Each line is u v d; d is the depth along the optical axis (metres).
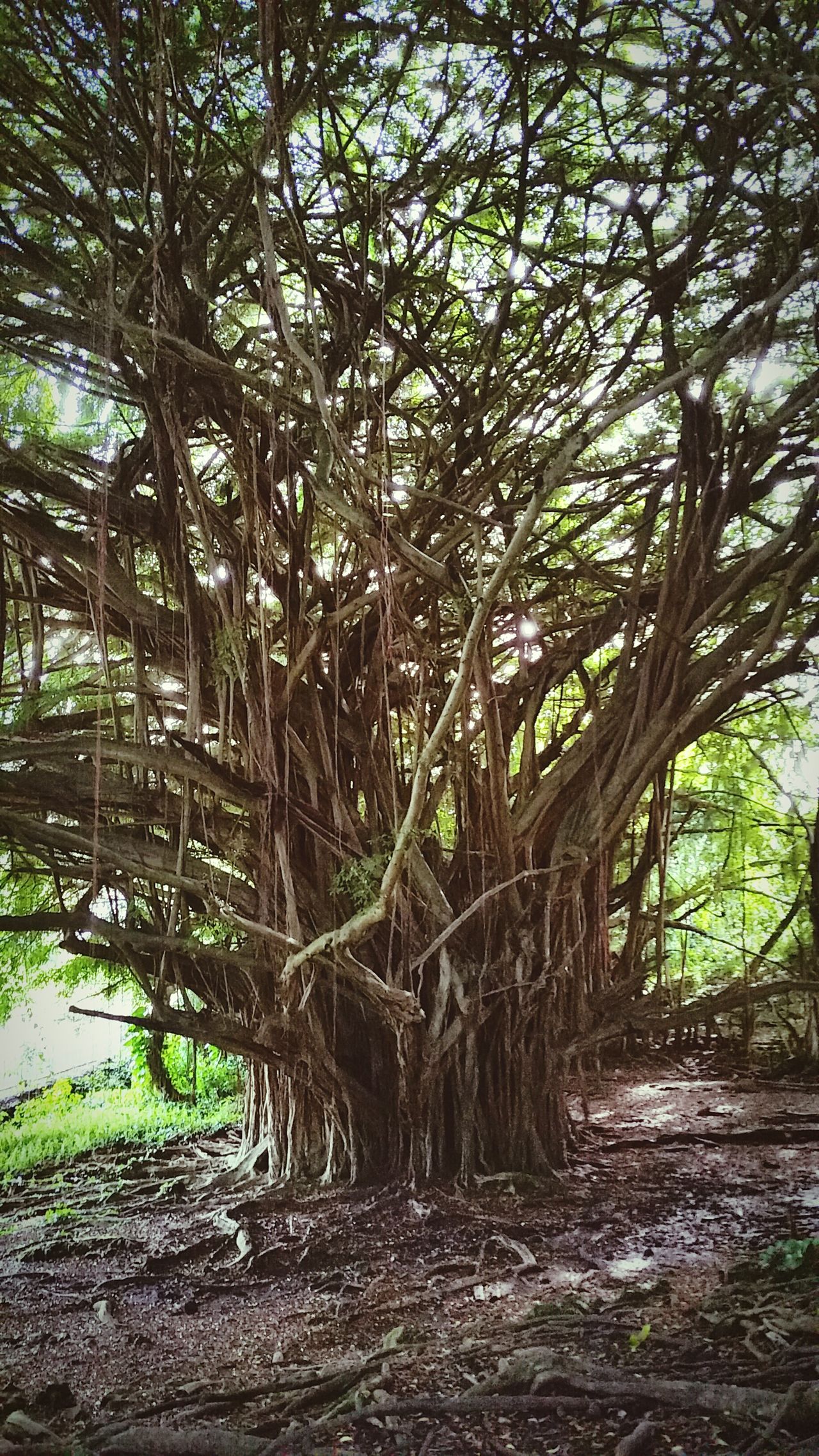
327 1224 6.75
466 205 6.93
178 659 7.17
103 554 6.25
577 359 7.11
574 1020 7.86
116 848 7.29
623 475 7.70
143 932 7.48
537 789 7.89
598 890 8.70
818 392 6.19
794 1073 11.57
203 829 7.47
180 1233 6.86
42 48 5.62
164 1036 11.88
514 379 6.97
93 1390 4.52
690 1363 3.99
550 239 7.13
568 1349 4.34
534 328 7.17
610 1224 6.48
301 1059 7.61
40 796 7.23
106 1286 5.94
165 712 8.01
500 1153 7.54
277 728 7.27
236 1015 8.26
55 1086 12.53
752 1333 4.14
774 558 7.33
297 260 6.32
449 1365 4.32
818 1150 8.34
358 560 7.46
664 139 6.39
